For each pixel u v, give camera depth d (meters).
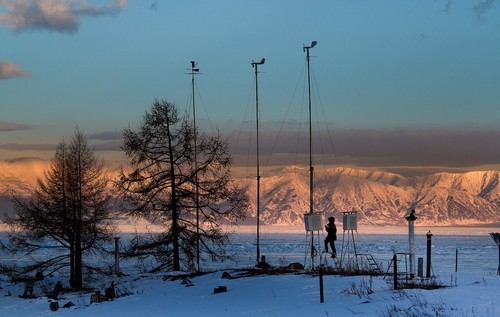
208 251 48.25
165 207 47.38
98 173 48.94
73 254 47.25
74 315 28.27
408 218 28.97
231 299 27.36
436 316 17.91
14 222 47.53
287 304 23.92
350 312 20.42
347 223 36.09
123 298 32.94
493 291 21.69
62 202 47.62
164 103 47.97
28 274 51.69
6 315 31.08
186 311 25.64
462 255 119.12
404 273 29.09
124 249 49.75
